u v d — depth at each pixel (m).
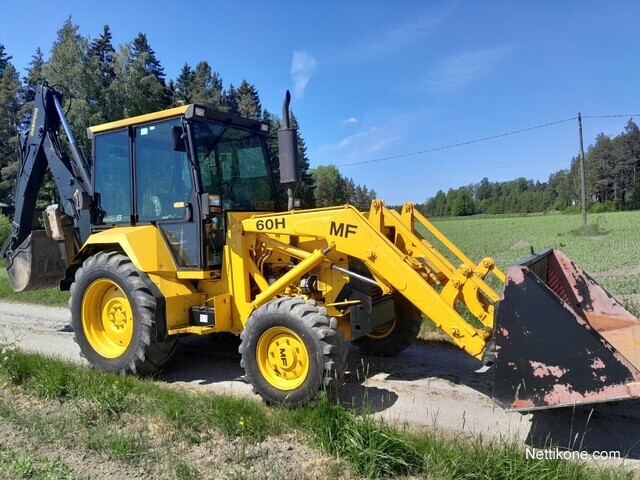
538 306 3.49
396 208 6.13
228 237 5.18
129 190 5.56
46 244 7.19
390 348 5.93
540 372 3.48
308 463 3.29
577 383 3.38
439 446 3.36
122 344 5.40
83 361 5.73
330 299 5.08
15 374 4.81
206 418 3.85
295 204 5.84
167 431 3.73
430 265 4.88
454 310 4.32
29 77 53.25
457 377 5.28
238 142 5.66
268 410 4.21
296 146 4.69
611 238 26.70
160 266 5.20
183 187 5.14
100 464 3.32
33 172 7.18
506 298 3.59
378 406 4.50
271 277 5.30
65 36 38.66
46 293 10.48
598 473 3.13
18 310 9.16
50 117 7.04
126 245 5.18
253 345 4.45
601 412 4.27
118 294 5.45
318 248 5.06
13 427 3.88
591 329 3.34
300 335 4.23
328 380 4.13
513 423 4.11
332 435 3.49
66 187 6.64
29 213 7.32
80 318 5.52
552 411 4.32
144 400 4.22
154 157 5.37
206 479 3.11
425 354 6.12
